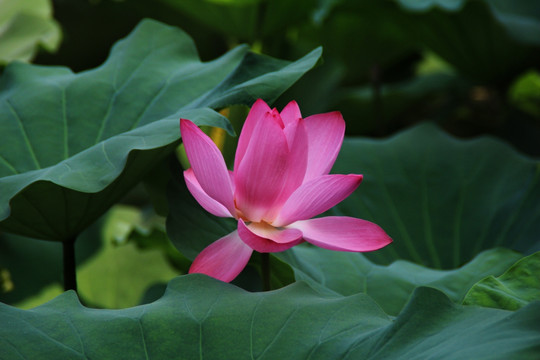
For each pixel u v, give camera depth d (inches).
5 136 90.2
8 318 78.2
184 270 102.7
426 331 76.1
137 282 119.6
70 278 89.2
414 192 100.2
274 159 79.0
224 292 80.0
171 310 79.2
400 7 129.9
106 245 123.5
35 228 87.0
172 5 143.2
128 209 143.0
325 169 81.3
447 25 139.6
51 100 92.0
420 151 102.5
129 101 91.8
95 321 78.7
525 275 82.4
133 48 95.1
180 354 77.4
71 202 85.4
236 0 128.5
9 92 93.7
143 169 87.0
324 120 81.4
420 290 77.4
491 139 103.6
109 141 85.0
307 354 77.1
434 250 97.4
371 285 88.2
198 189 81.4
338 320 78.4
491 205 99.0
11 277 110.7
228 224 89.4
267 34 141.4
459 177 100.7
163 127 85.0
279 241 79.3
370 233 80.2
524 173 99.9
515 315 75.1
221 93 88.7
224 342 77.8
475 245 97.5
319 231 80.5
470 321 75.9
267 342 77.7
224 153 117.7
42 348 77.1
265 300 79.6
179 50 95.6
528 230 96.2
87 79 93.3
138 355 77.4
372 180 100.5
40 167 89.0
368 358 75.9
